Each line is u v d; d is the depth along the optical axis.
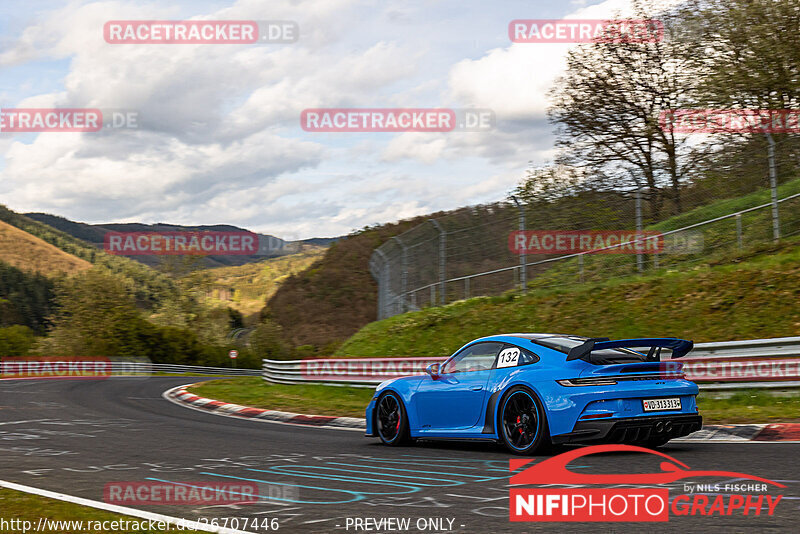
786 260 15.11
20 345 53.59
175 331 61.06
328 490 5.45
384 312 29.56
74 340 58.66
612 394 6.59
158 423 11.78
